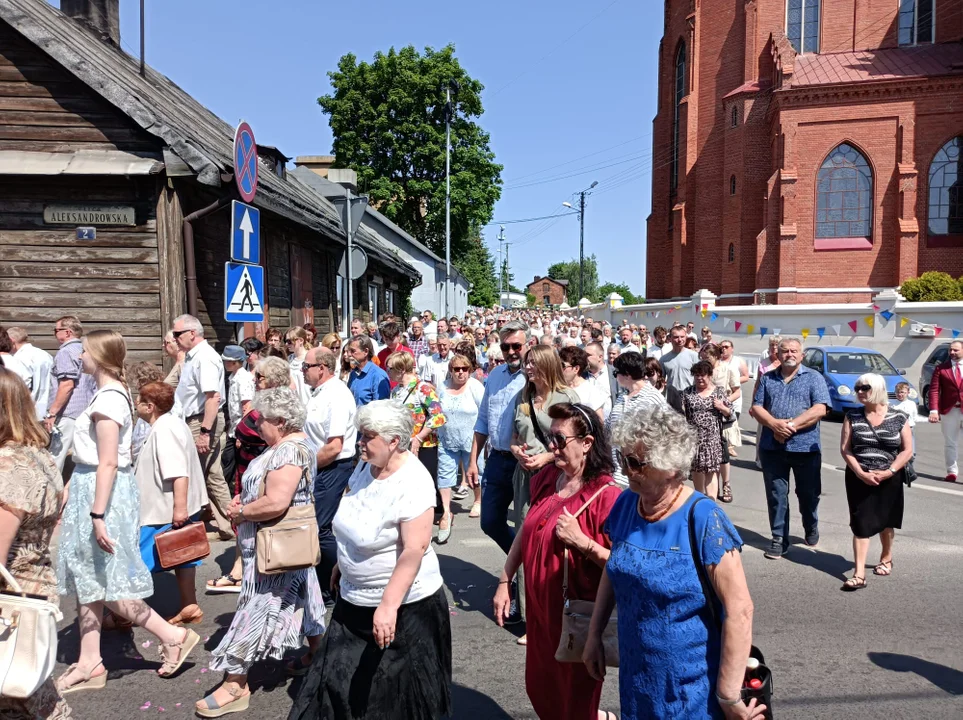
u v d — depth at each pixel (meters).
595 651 3.17
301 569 4.06
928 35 33.75
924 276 26.14
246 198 8.62
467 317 35.31
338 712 3.39
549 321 36.47
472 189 46.16
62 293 9.54
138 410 4.95
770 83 33.81
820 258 31.47
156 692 4.33
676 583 2.70
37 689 2.99
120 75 10.85
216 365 7.09
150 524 4.95
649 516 2.86
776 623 5.34
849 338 24.38
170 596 5.91
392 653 3.43
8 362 7.96
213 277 10.68
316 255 16.92
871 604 5.71
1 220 9.45
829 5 34.66
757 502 9.12
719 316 28.36
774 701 4.23
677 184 40.44
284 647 4.09
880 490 6.05
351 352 7.50
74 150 9.45
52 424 7.69
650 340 22.73
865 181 31.03
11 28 9.32
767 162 33.59
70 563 4.30
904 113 30.17
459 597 5.89
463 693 4.33
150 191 9.49
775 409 6.89
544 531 3.55
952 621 5.38
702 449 7.46
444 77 45.38
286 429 4.12
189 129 10.29
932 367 18.61
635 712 2.81
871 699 4.25
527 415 5.07
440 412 7.23
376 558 3.44
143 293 9.55
